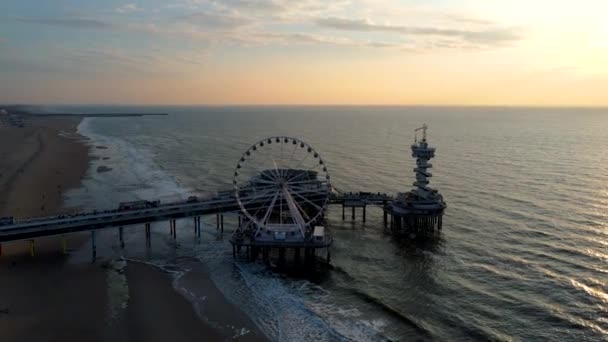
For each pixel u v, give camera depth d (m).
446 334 54.03
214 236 90.56
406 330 54.94
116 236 88.69
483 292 64.44
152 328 54.12
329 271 73.25
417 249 82.19
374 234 91.56
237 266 75.06
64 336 51.69
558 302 60.78
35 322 54.38
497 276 69.38
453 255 78.56
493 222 95.25
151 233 91.19
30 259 74.69
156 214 84.56
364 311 59.72
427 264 75.19
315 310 59.81
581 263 72.81
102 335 52.25
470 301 62.00
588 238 84.25
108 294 62.69
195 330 54.00
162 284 66.94
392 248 83.12
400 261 76.81
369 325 56.06
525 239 84.50
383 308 60.38
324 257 79.31
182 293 64.12
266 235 77.25
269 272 72.81
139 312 57.88
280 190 89.62
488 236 87.00
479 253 78.75
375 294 64.50
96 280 67.19
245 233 79.31
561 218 96.88
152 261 76.44
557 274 69.00
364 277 70.62
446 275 70.62
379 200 99.88
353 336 53.41
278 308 60.25
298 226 78.69
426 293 64.69
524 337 53.19
